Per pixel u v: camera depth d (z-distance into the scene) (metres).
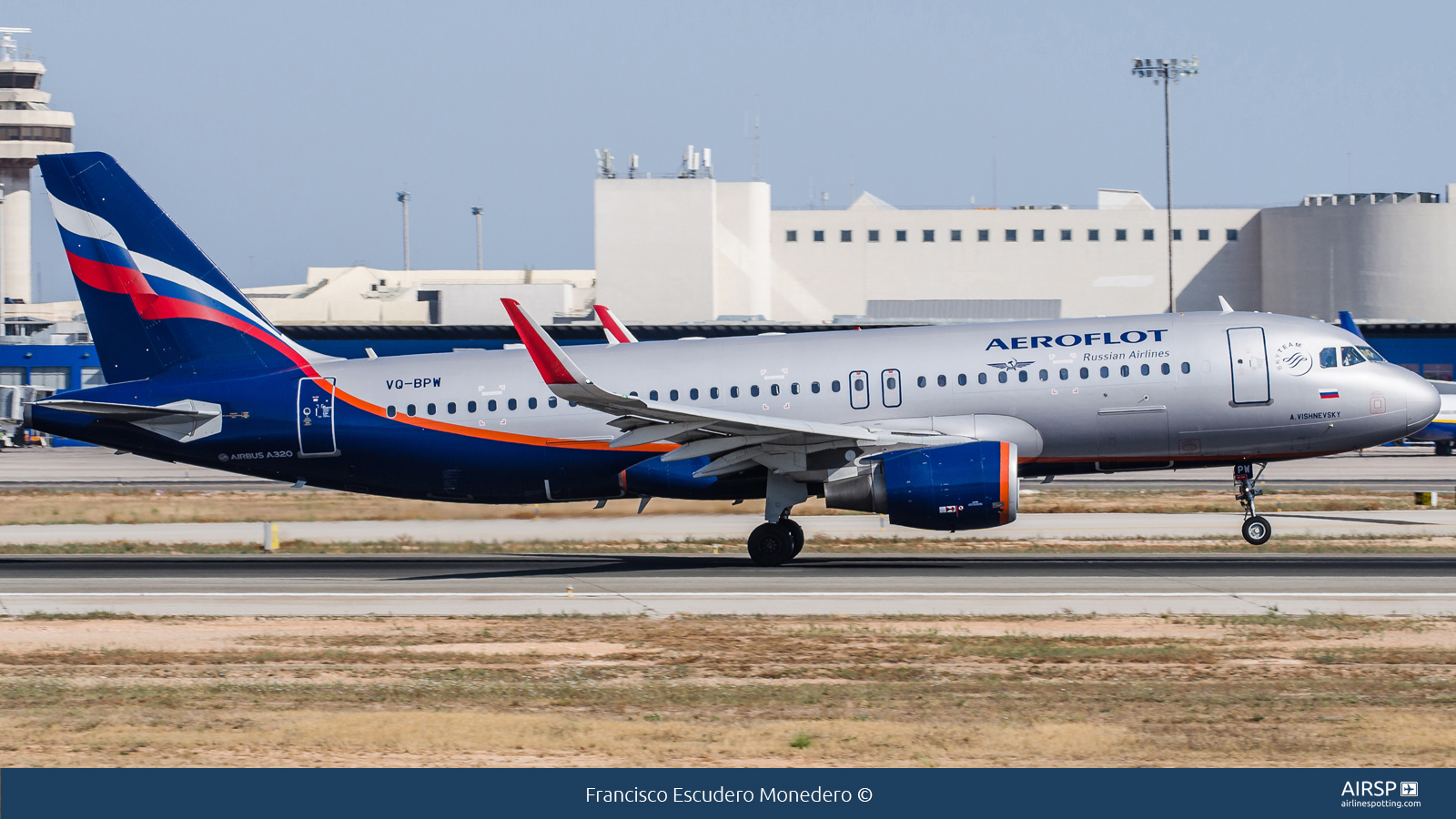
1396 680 64.25
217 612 88.75
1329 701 60.00
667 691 63.47
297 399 118.50
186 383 120.69
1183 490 194.25
